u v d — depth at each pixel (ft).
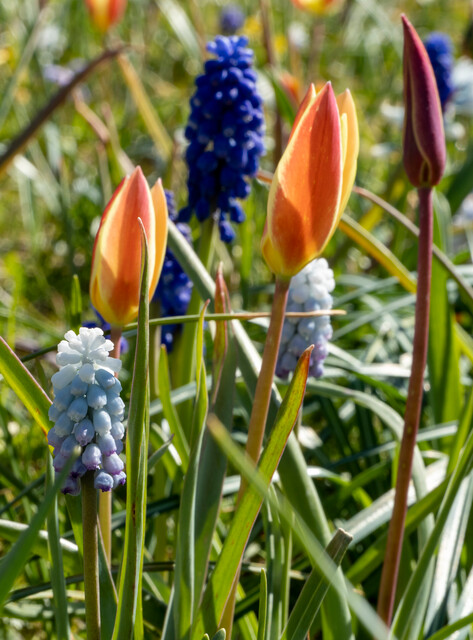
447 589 1.13
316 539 0.99
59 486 0.62
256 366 1.04
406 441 0.99
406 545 1.20
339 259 2.35
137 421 0.71
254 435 0.86
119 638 0.75
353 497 1.52
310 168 0.75
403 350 2.03
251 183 2.49
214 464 0.95
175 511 1.32
